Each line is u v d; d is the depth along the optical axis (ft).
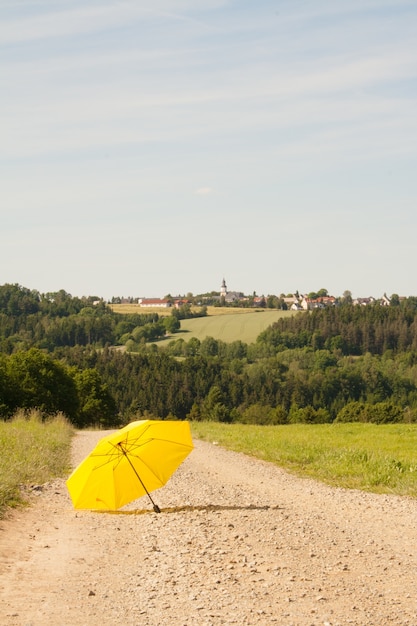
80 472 42.91
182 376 526.98
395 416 291.99
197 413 436.76
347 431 129.08
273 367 590.55
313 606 24.34
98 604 25.07
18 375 197.36
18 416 150.61
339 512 43.96
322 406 499.10
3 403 187.93
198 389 517.55
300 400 501.97
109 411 245.86
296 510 44.39
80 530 39.04
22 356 201.36
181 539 35.40
